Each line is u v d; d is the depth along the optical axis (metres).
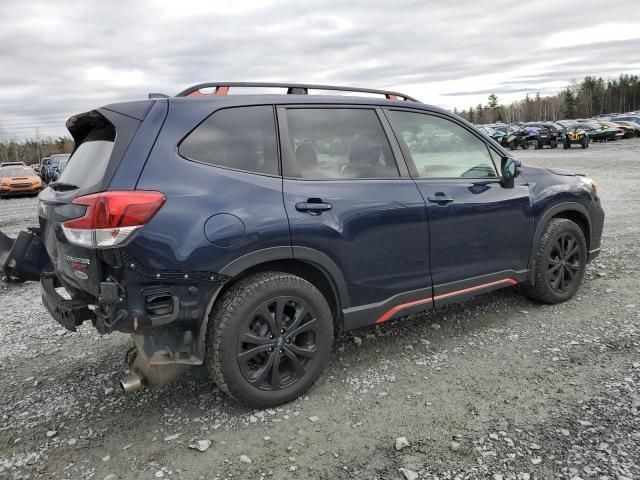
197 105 2.91
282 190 2.98
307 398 3.11
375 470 2.42
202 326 2.74
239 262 2.77
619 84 119.31
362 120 3.46
